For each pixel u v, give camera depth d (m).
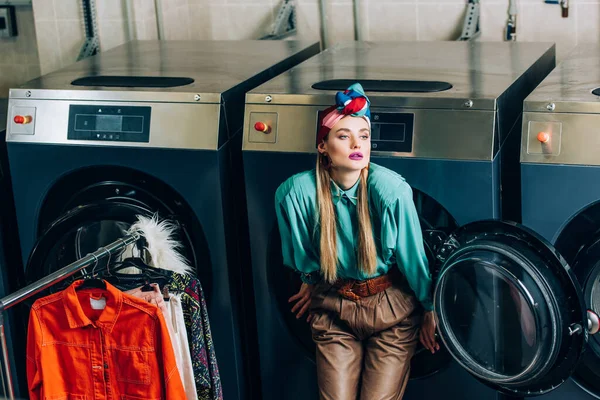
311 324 2.58
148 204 2.76
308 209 2.43
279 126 2.56
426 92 2.48
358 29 3.54
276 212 2.49
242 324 2.86
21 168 2.80
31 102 2.76
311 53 3.36
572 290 2.20
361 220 2.38
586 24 3.25
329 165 2.40
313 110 2.52
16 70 3.91
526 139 2.39
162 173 2.67
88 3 3.48
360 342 2.56
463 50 3.06
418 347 2.62
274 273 2.72
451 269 2.30
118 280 2.40
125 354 2.34
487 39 3.39
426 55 3.01
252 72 2.88
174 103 2.63
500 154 2.45
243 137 2.59
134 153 2.67
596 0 3.20
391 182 2.34
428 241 2.51
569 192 2.37
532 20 3.32
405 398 2.68
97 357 2.36
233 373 2.83
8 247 2.95
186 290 2.42
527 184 2.41
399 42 3.26
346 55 3.08
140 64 3.07
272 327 2.76
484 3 3.35
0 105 3.24
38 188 2.81
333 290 2.51
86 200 2.82
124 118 2.67
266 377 2.84
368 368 2.49
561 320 2.20
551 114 2.36
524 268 2.21
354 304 2.47
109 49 3.45
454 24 3.42
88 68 3.04
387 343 2.47
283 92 2.56
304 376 2.79
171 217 2.72
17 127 2.78
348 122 2.33
